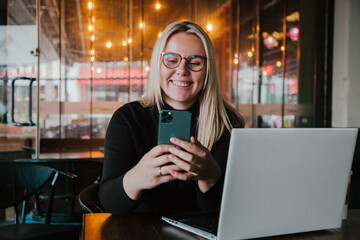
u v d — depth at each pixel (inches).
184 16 163.9
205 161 33.4
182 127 33.8
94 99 160.2
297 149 29.2
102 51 160.2
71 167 99.7
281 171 28.9
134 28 162.1
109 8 159.9
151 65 50.1
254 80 161.9
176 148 32.8
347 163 32.1
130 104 51.5
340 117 145.3
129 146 47.6
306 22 154.2
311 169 30.3
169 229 33.6
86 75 158.9
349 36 141.4
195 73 46.5
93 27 158.9
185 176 33.8
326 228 32.7
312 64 153.9
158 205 47.0
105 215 38.2
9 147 147.9
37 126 135.9
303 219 31.1
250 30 162.1
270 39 160.1
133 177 35.4
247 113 163.0
